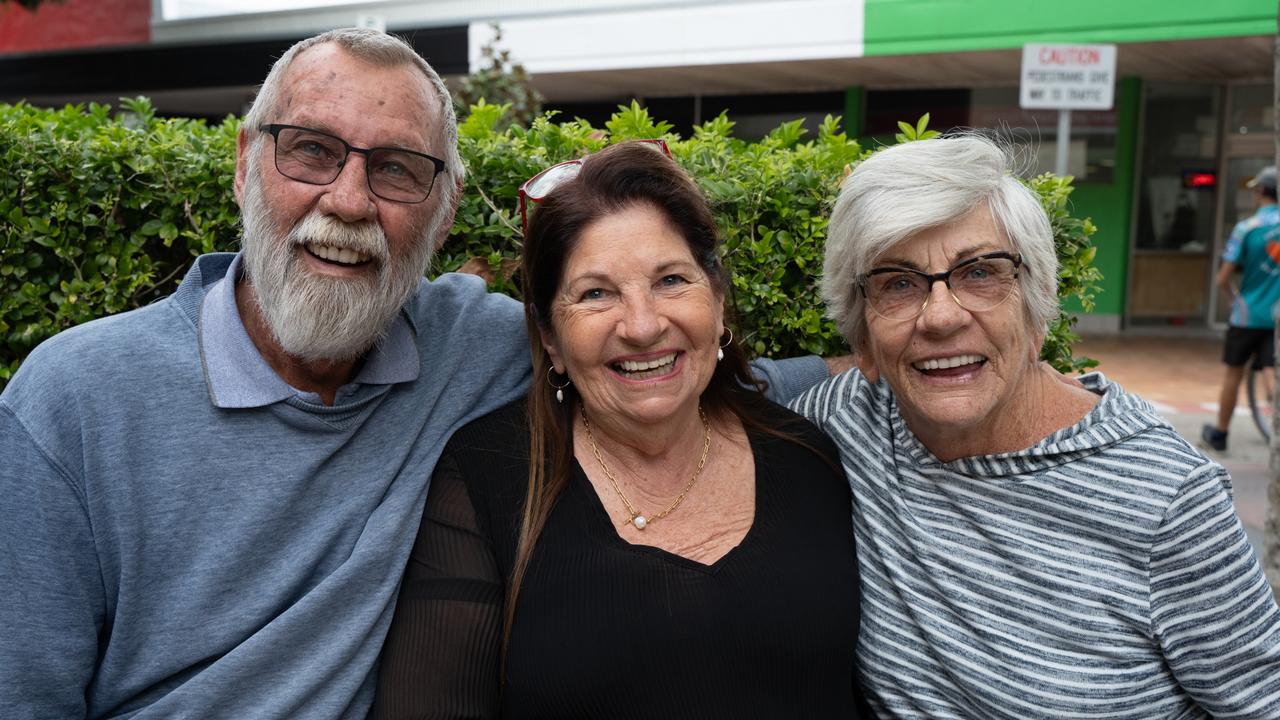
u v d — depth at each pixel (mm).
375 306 1918
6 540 1698
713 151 2859
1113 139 12938
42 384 1766
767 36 10766
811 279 2779
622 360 1929
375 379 1977
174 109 15414
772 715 1858
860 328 2051
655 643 1816
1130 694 1819
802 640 1893
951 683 1933
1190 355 11578
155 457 1792
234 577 1816
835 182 2760
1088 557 1835
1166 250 13414
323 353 1905
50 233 2697
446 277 2391
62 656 1726
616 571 1867
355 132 1852
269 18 12758
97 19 14281
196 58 13086
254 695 1788
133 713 1793
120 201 2760
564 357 1998
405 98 1906
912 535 1961
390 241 1925
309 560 1853
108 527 1762
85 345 1815
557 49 11453
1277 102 3555
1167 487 1778
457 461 2012
